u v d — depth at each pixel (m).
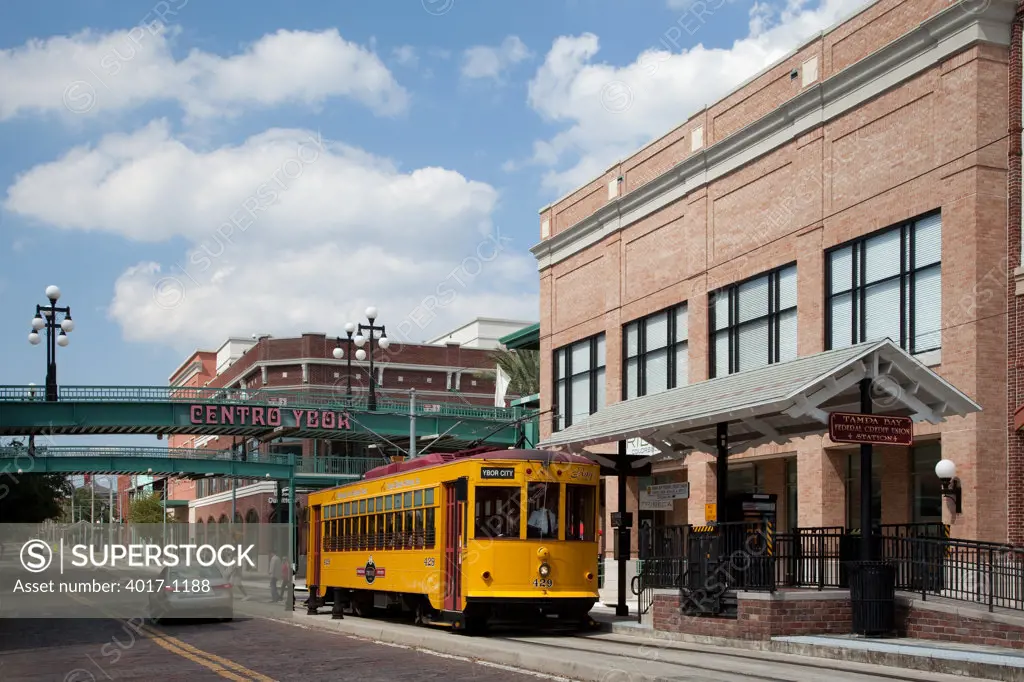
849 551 19.45
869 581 17.59
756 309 29.94
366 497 27.91
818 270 27.11
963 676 13.93
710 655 16.91
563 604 21.86
